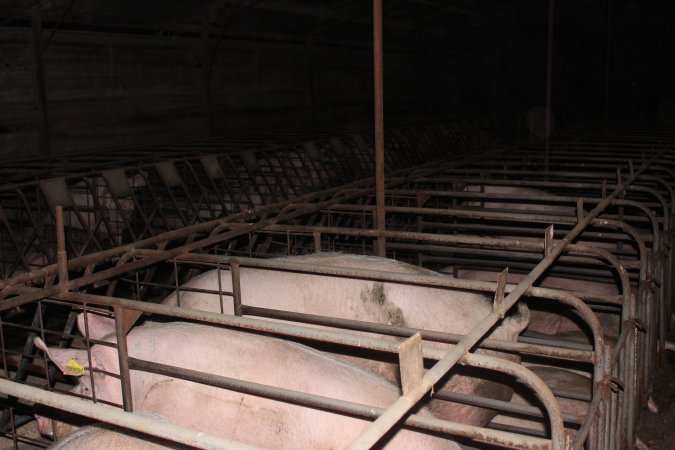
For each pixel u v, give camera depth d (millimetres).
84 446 2088
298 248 5039
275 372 2408
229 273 3326
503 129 12906
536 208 5094
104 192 5613
